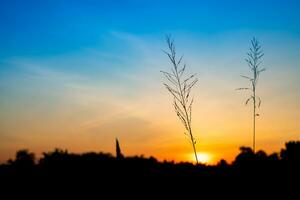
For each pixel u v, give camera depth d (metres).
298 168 8.81
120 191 10.38
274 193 8.00
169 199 9.09
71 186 10.87
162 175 10.66
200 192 8.88
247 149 10.05
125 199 9.99
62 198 10.27
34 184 11.22
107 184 10.80
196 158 7.43
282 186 8.12
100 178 11.16
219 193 8.44
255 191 8.30
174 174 10.48
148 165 11.91
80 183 11.06
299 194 7.80
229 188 8.59
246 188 8.49
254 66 7.45
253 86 7.42
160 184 10.10
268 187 8.36
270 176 8.77
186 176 10.06
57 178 11.41
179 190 9.38
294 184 8.20
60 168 12.02
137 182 10.70
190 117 7.34
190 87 7.31
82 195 10.41
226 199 8.13
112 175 11.32
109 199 9.94
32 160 12.95
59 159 12.68
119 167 12.00
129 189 10.38
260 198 7.95
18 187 11.04
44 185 11.25
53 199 10.40
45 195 10.70
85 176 11.41
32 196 10.53
